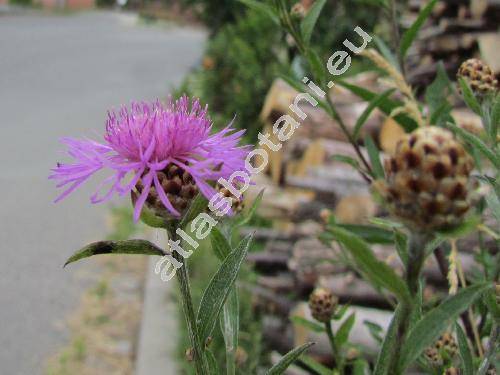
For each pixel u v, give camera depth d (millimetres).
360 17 743
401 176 81
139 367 340
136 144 111
